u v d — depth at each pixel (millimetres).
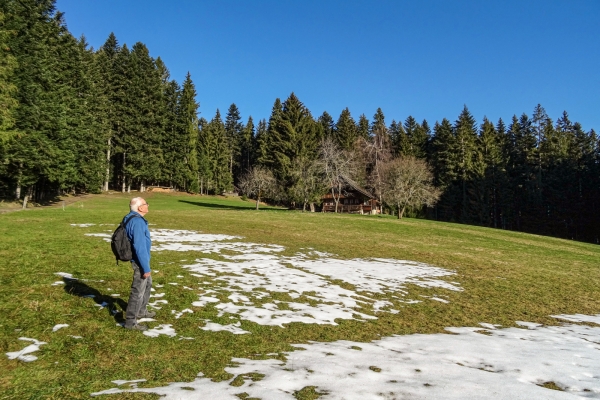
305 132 48688
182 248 13844
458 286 12164
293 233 23516
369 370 4391
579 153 63531
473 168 65125
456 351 5605
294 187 46625
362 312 7926
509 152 72562
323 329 6406
